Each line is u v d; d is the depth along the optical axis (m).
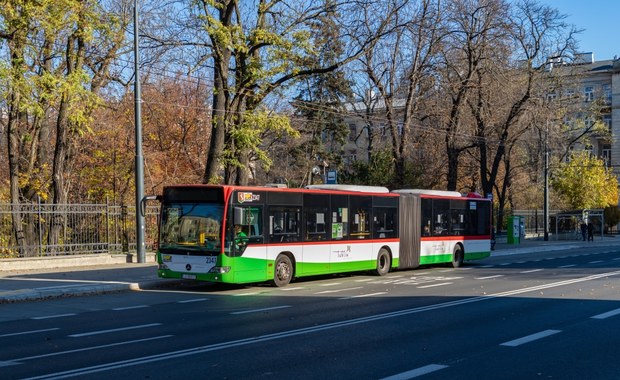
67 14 24.17
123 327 11.80
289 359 8.81
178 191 18.30
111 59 29.62
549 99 46.22
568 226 58.12
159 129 38.47
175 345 9.88
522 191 59.03
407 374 7.94
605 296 16.30
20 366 8.40
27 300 16.06
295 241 19.67
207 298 16.62
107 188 36.47
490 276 22.84
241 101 28.25
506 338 10.48
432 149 47.34
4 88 23.31
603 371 8.16
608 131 65.31
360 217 22.31
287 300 15.98
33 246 22.88
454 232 27.34
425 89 40.38
